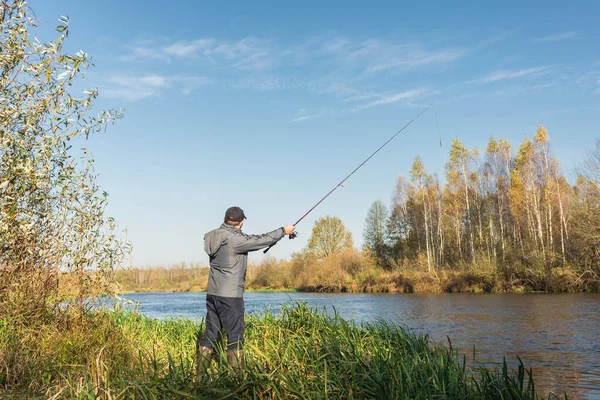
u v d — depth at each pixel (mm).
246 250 4793
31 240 6320
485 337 11805
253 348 4691
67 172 6621
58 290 6625
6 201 5852
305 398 3641
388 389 3875
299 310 6945
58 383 4293
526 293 32688
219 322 4828
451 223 55000
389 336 7020
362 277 50750
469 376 5926
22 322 5805
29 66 5863
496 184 50812
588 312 17641
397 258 57531
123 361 5137
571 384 6754
